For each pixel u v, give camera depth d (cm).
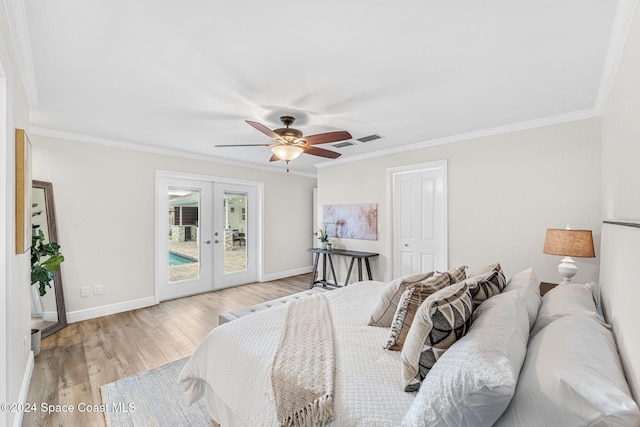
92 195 370
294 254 634
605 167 235
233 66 199
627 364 100
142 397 208
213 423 183
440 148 384
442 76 213
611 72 190
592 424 69
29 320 237
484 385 80
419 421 87
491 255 341
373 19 153
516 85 228
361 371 128
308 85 226
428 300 123
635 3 129
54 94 240
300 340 157
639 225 93
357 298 239
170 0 140
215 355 167
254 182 559
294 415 115
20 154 172
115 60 191
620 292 126
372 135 363
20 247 172
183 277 468
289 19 153
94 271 371
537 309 156
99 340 303
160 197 440
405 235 432
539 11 147
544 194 305
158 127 328
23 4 140
